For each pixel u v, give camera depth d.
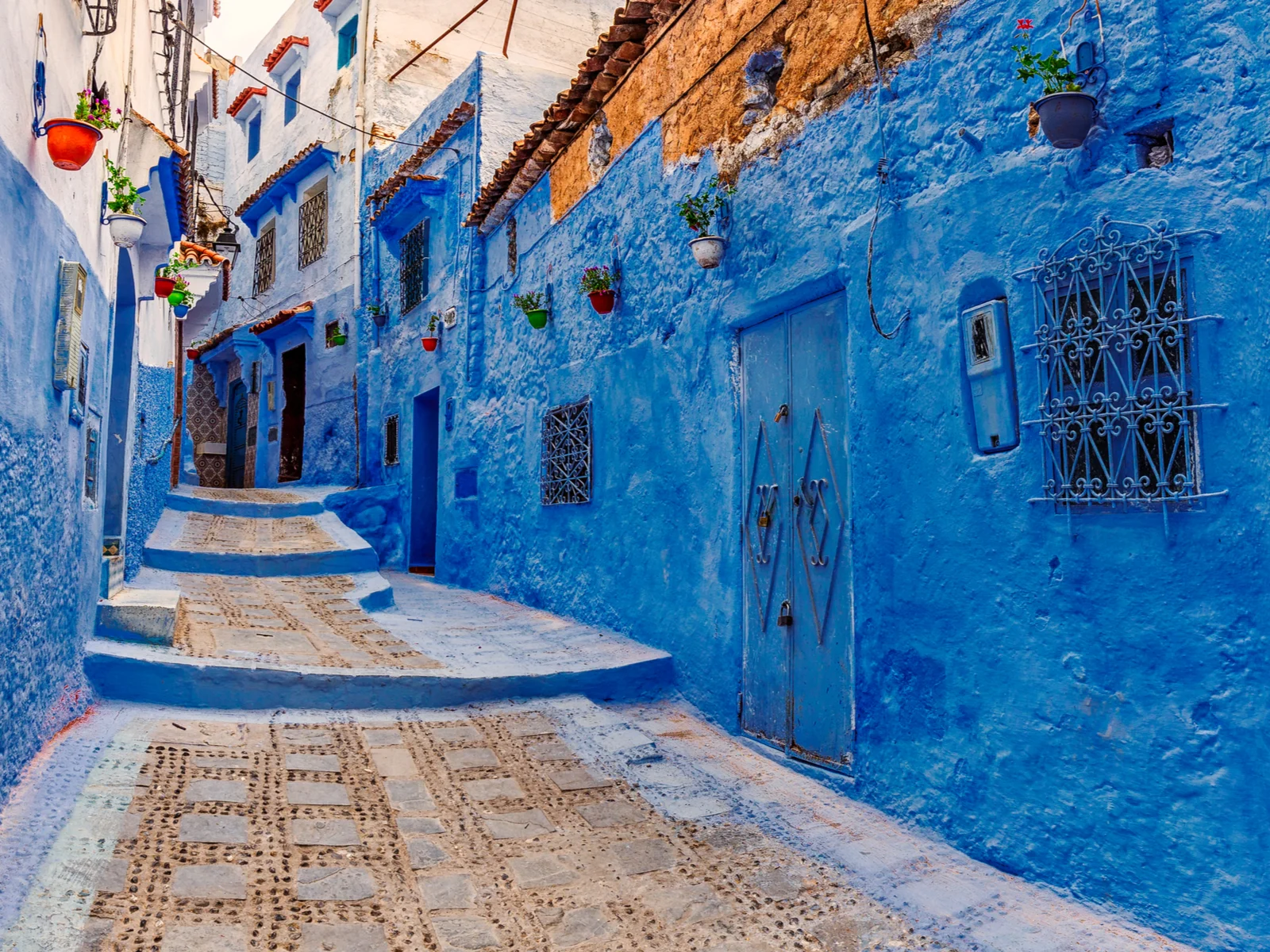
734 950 3.03
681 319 6.16
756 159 5.32
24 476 3.48
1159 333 3.00
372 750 4.64
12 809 3.34
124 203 5.14
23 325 3.44
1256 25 2.84
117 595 6.17
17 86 3.31
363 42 14.52
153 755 4.15
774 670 5.05
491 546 9.86
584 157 7.87
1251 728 2.74
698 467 5.90
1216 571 2.85
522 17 14.65
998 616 3.57
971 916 3.17
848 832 3.92
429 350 11.94
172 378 11.71
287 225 17.52
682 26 6.19
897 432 4.12
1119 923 3.03
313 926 3.05
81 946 2.72
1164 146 3.14
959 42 3.88
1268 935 2.65
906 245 4.11
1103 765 3.14
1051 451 3.35
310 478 15.97
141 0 6.77
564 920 3.22
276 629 6.79
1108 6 3.23
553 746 4.91
